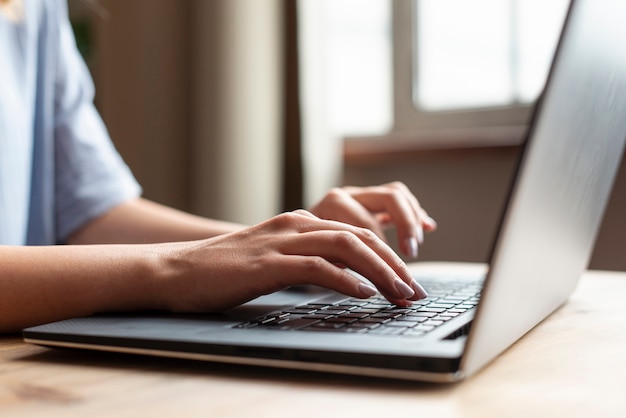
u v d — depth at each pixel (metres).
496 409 0.36
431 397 0.39
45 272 0.59
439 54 2.12
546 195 0.42
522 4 1.98
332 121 1.97
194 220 1.13
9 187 1.04
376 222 0.90
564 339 0.54
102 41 2.34
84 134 1.20
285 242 0.57
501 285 0.39
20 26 1.08
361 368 0.40
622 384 0.41
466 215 1.96
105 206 1.15
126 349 0.47
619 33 0.51
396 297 0.55
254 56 2.04
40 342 0.50
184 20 2.20
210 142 2.10
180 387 0.41
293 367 0.42
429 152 1.93
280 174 2.01
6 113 1.03
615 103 0.55
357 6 2.24
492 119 2.03
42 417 0.36
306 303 0.61
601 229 1.69
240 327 0.49
